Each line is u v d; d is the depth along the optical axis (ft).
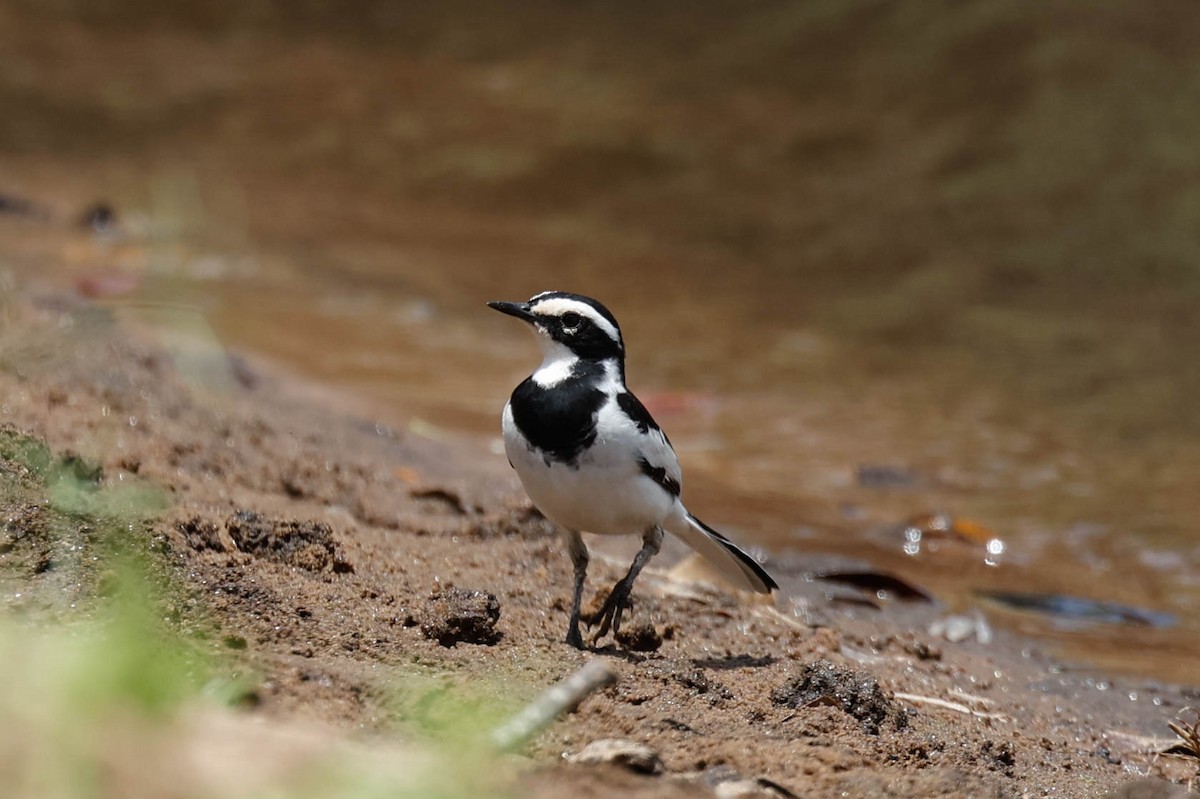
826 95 93.15
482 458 44.62
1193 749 28.84
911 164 83.87
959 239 76.69
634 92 97.86
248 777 16.52
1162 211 76.33
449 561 31.99
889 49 95.20
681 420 53.11
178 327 52.47
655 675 25.43
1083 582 39.88
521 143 91.76
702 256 76.74
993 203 79.30
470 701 22.40
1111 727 30.32
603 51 104.73
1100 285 71.56
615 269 74.74
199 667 21.67
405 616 26.63
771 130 89.92
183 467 34.76
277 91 101.71
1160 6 90.48
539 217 83.15
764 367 60.49
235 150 92.43
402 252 75.77
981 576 39.78
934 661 32.71
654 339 63.98
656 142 90.53
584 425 27.04
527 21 110.63
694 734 23.06
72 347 42.68
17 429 28.48
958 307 69.36
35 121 94.22
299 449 39.88
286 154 91.86
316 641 24.59
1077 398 57.62
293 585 27.02
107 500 27.27
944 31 93.81
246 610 25.02
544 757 21.48
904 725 25.71
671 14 107.45
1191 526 44.14
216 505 30.96
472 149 91.61
